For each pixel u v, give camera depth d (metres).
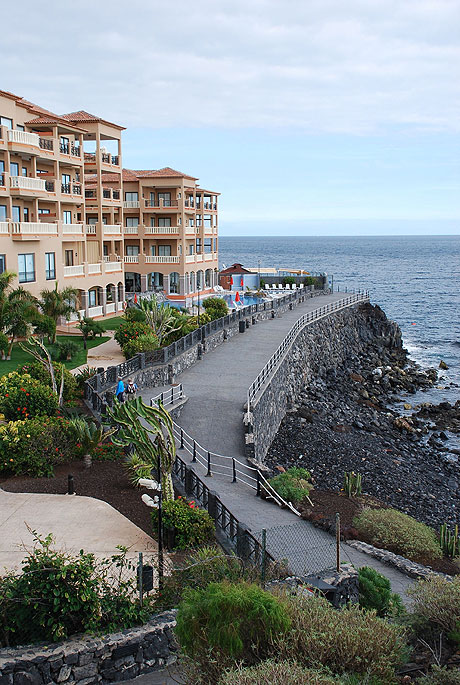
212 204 76.69
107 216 60.47
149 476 18.36
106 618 10.53
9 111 40.59
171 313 43.62
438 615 11.27
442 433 39.53
